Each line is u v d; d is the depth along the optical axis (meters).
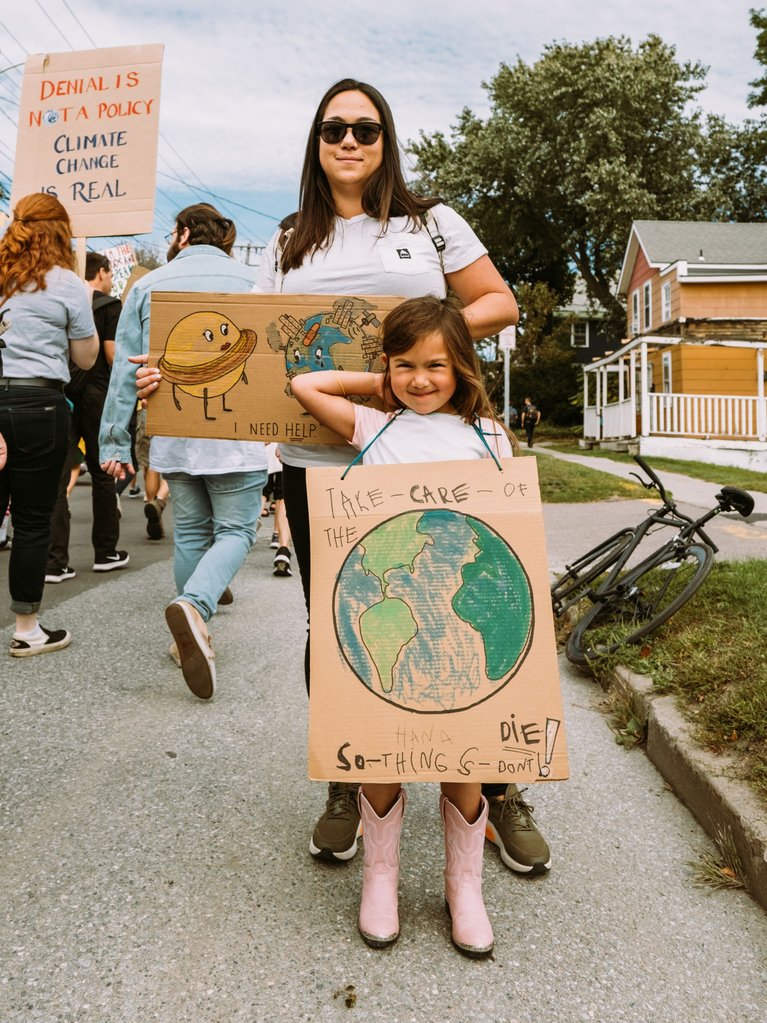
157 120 4.65
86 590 5.31
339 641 1.84
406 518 1.88
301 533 2.36
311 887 2.10
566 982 1.78
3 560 5.99
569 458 19.27
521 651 1.82
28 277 3.60
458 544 1.86
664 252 25.08
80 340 3.81
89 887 2.06
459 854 1.92
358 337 2.24
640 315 27.47
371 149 2.17
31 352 3.62
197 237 3.51
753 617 3.65
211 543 3.74
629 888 2.15
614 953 1.88
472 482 1.89
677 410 21.09
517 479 1.89
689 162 31.94
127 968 1.77
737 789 2.33
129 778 2.65
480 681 1.81
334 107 2.16
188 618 3.02
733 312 23.09
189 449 3.46
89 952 1.82
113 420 3.40
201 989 1.72
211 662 3.15
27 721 3.08
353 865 2.21
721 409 21.97
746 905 2.09
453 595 1.84
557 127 31.67
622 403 22.09
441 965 1.82
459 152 33.16
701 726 2.73
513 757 1.78
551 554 6.47
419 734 1.79
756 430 21.44
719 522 7.46
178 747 2.89
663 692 3.12
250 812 2.46
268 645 4.19
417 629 1.83
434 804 2.60
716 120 35.47
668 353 23.84
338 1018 1.65
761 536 6.61
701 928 1.99
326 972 1.78
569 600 4.68
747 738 2.59
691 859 2.30
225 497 3.53
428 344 1.94
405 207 2.25
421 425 2.03
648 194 29.95
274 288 2.44
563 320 39.84
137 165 4.68
